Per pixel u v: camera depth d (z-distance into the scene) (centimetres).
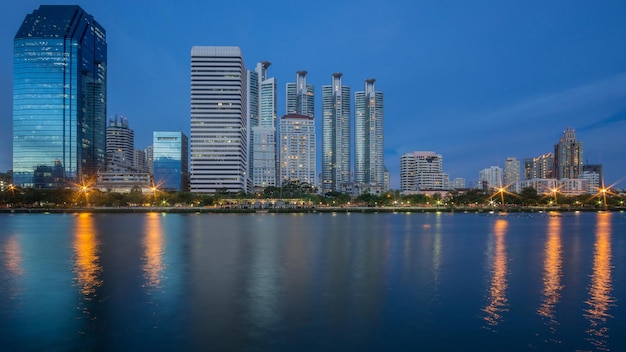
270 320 3306
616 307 3650
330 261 5975
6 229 11475
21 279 4684
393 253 6819
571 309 3597
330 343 2873
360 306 3681
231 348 2789
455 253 6825
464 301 3838
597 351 2755
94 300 3834
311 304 3734
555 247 7644
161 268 5372
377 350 2762
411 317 3391
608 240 8856
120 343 2862
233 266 5525
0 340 2905
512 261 6022
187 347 2803
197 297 3944
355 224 14250
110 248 7325
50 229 11506
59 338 2942
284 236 9625
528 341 2909
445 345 2844
